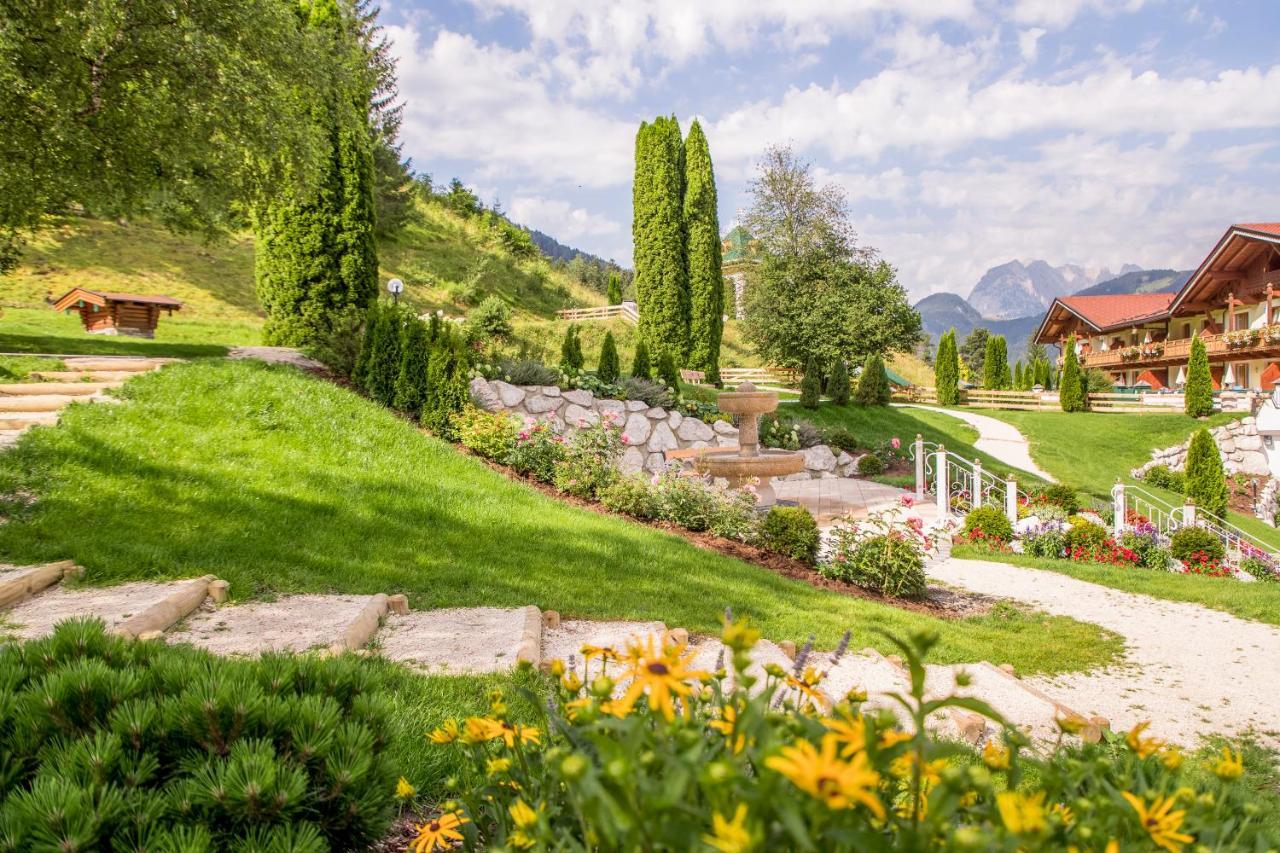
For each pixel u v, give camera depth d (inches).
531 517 310.3
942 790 34.5
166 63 428.5
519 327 1189.1
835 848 34.5
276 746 77.4
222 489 263.4
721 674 57.4
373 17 1446.9
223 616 172.7
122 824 63.6
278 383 383.2
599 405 589.0
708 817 35.2
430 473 337.7
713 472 449.4
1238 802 54.4
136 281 942.4
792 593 269.3
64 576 184.4
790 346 1210.0
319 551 228.8
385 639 169.3
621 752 33.9
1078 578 361.7
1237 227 1123.3
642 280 1158.3
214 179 486.0
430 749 103.3
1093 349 1631.4
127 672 83.5
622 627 196.5
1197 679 223.5
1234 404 1011.9
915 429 920.3
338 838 75.5
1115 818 41.8
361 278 558.3
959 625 271.0
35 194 444.1
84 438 275.6
